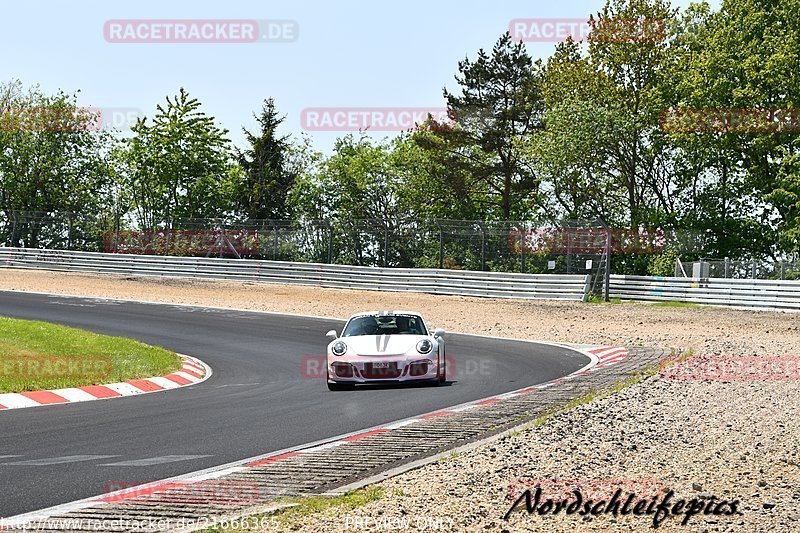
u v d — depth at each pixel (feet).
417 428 37.42
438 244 138.51
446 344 80.02
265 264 145.07
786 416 39.68
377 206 230.27
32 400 46.37
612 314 108.88
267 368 65.57
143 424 39.11
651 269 152.05
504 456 30.78
